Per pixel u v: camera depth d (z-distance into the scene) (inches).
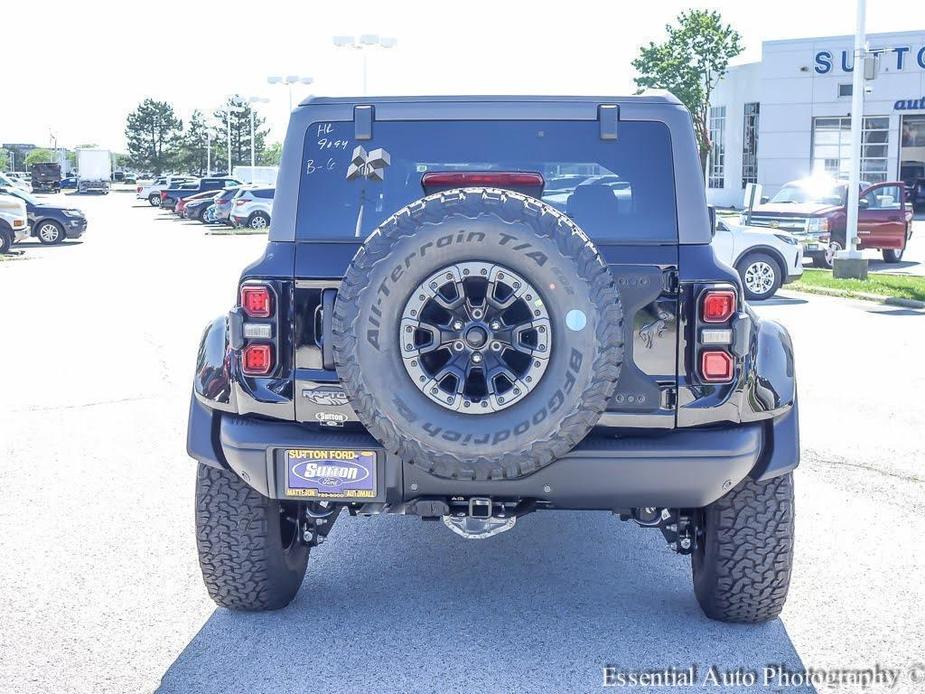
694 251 150.5
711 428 149.2
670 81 2379.4
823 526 224.1
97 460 276.5
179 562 201.8
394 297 133.7
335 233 157.5
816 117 2050.9
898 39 1958.7
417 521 232.7
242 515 164.6
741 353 146.5
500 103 161.0
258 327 149.9
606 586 191.2
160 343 474.3
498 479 137.6
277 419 152.5
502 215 132.2
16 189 1275.8
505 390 135.1
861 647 163.5
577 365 132.5
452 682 150.6
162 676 152.3
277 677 152.2
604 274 132.7
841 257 781.9
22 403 346.6
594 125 159.8
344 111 160.9
